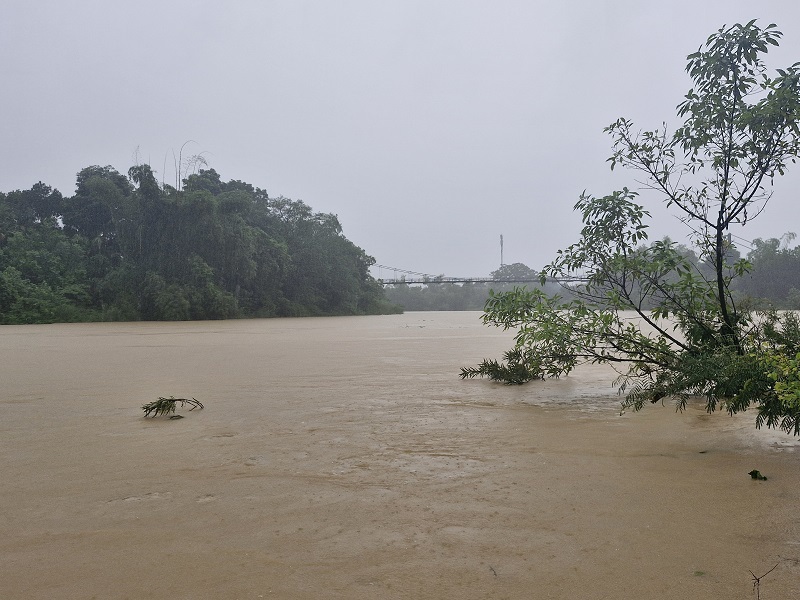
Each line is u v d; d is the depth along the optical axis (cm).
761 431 427
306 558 220
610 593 192
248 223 4872
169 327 2636
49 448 393
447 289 9750
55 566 216
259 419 486
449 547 229
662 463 346
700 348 530
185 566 214
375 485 307
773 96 475
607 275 598
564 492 294
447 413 511
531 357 637
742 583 198
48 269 3788
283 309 4697
